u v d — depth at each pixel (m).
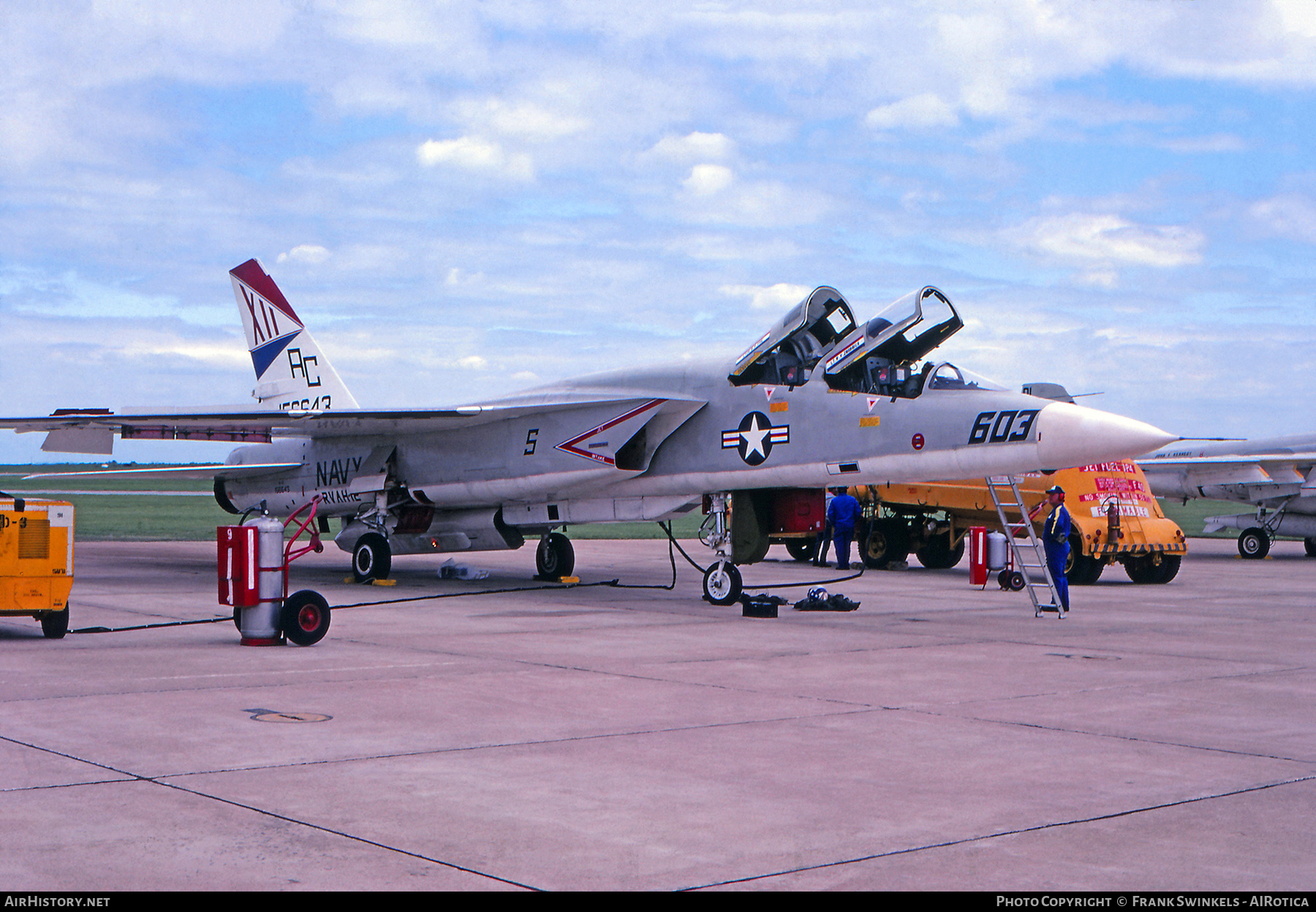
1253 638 12.27
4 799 5.16
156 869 4.25
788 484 14.69
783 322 14.55
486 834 4.75
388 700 7.85
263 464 21.17
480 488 17.89
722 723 7.21
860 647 11.10
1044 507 20.52
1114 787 5.68
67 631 11.04
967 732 6.99
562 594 16.84
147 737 6.53
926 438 13.29
